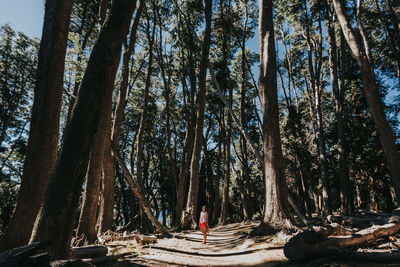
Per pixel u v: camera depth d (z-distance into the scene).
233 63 29.17
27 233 4.25
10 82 24.45
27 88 25.31
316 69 23.62
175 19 24.00
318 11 20.08
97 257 5.59
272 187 8.89
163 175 34.09
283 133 25.58
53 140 4.77
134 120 30.97
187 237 10.45
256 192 32.44
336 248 4.78
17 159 24.72
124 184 32.09
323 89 27.84
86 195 9.12
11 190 17.59
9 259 2.58
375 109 9.94
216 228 18.02
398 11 11.39
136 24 14.32
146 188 30.73
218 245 8.30
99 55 4.63
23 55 23.70
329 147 24.39
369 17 19.41
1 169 23.27
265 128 9.76
